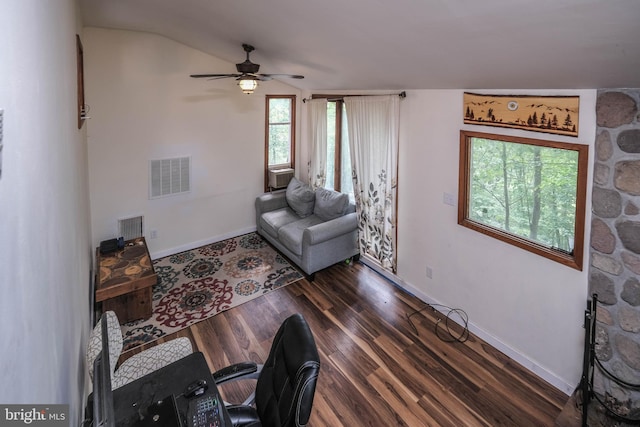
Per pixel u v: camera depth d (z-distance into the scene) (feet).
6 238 2.21
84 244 10.27
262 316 12.19
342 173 16.74
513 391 9.21
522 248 9.59
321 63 11.66
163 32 13.76
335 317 12.14
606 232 7.86
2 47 2.23
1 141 2.10
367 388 9.26
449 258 11.75
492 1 5.30
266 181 18.88
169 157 15.62
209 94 16.14
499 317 10.49
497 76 8.37
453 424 8.30
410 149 12.42
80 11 10.44
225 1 8.64
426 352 10.55
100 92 13.61
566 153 8.57
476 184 10.74
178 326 11.64
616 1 4.51
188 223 16.81
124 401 5.67
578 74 7.02
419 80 10.48
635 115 7.09
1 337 2.04
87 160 13.30
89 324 10.09
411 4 6.10
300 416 5.44
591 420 8.00
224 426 5.18
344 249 15.25
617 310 7.91
